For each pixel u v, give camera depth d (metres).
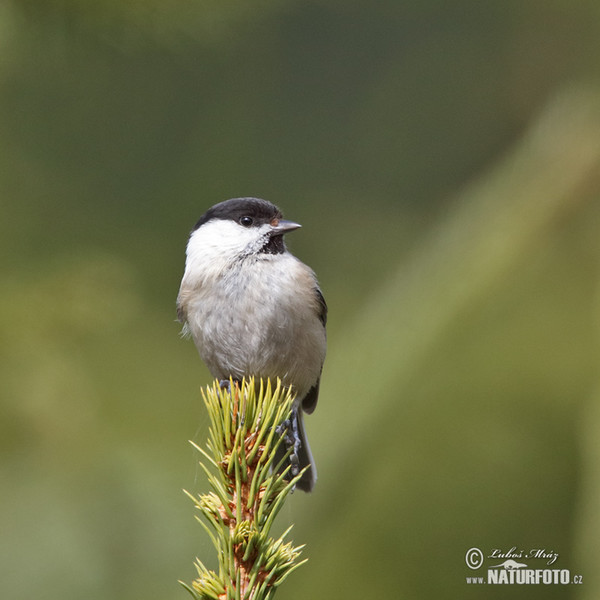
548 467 10.26
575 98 9.78
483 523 9.98
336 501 8.27
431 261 8.91
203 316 7.24
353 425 8.15
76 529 9.53
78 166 12.80
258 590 4.41
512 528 10.04
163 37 7.05
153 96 13.33
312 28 14.49
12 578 9.29
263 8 8.05
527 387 10.69
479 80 14.45
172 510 9.92
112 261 7.92
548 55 13.80
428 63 14.73
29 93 12.48
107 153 12.98
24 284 7.70
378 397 8.23
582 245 11.24
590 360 10.48
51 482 9.12
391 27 14.77
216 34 7.14
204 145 13.54
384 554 9.84
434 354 8.73
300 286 7.28
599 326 9.27
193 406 11.34
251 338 7.18
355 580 9.62
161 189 13.11
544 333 11.05
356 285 13.09
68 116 12.85
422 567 9.82
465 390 10.74
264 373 7.31
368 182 14.16
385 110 14.49
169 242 12.73
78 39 7.04
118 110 13.00
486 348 10.98
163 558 9.59
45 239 12.01
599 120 9.41
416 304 8.59
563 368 10.77
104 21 6.93
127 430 10.85
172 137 13.42
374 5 14.98
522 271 11.04
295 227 7.41
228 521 4.65
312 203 13.86
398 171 14.14
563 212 9.11
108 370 11.45
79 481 9.29
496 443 10.39
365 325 8.70
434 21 14.85
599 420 7.27
